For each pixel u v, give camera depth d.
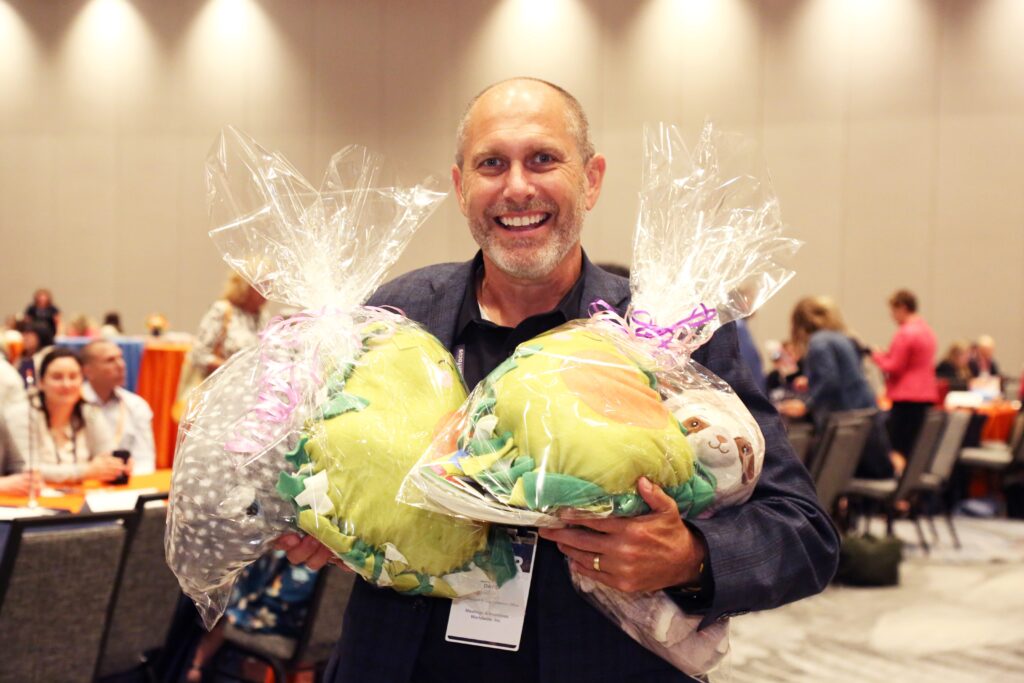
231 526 1.16
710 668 1.24
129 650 2.44
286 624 2.70
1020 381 9.11
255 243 1.36
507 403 1.10
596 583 1.19
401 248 1.39
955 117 9.86
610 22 10.73
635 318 1.27
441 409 1.18
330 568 2.63
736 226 1.32
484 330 1.41
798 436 4.80
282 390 1.18
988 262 9.79
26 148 12.60
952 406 7.77
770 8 10.34
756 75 10.38
